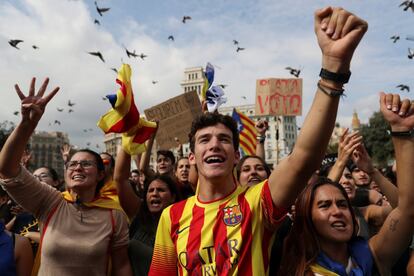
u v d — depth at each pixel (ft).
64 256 9.38
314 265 7.04
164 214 7.33
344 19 5.45
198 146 7.18
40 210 9.96
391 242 7.06
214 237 6.46
